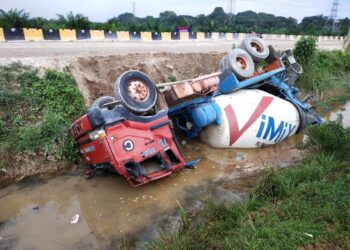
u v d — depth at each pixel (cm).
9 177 724
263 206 570
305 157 799
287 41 3250
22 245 544
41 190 709
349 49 2638
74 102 884
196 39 2723
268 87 1047
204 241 488
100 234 573
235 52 944
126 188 718
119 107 677
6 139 756
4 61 922
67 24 2242
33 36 1742
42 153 766
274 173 648
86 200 679
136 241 552
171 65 1259
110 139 654
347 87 1692
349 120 1205
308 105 1088
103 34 2061
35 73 908
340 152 752
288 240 455
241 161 843
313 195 577
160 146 704
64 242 553
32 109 827
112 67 1084
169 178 757
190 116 876
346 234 457
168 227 578
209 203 598
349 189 575
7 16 1981
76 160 791
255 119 881
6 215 628
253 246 443
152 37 2331
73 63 1003
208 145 927
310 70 1600
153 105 709
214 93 903
